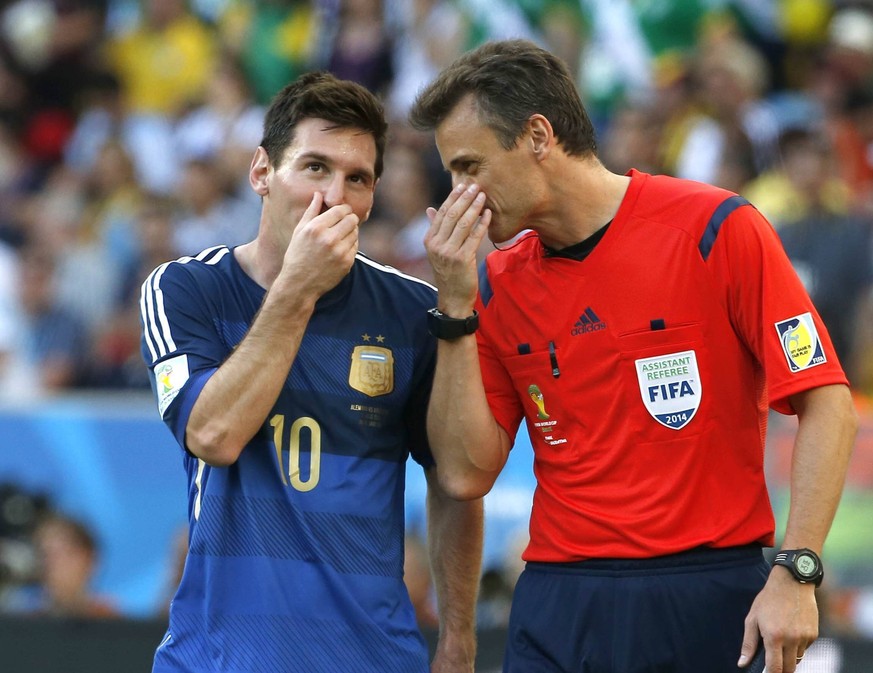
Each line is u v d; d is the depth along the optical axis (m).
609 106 26.81
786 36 26.88
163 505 17.77
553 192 9.69
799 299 9.40
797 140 23.86
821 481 9.09
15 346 27.08
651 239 9.69
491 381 10.30
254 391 9.20
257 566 9.48
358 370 9.88
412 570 17.00
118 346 26.47
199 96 29.88
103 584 17.78
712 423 9.55
